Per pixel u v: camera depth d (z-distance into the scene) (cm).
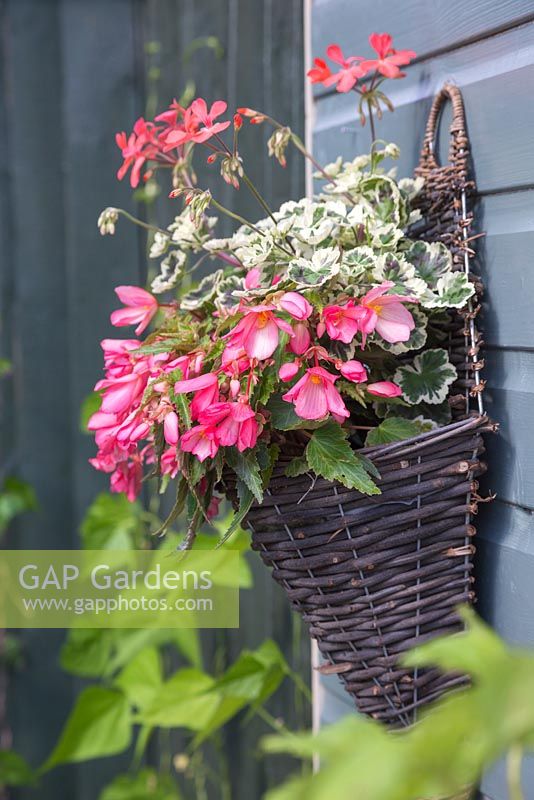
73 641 186
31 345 220
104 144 203
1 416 225
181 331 95
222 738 185
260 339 82
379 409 96
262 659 139
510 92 92
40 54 211
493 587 98
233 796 183
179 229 103
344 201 105
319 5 128
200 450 82
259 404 86
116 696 178
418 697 92
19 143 216
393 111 111
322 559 88
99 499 186
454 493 90
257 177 157
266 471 87
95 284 207
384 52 98
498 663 43
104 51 201
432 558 91
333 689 130
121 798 193
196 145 172
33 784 219
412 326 85
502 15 93
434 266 95
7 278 221
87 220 207
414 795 43
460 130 98
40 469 222
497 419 97
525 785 92
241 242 99
